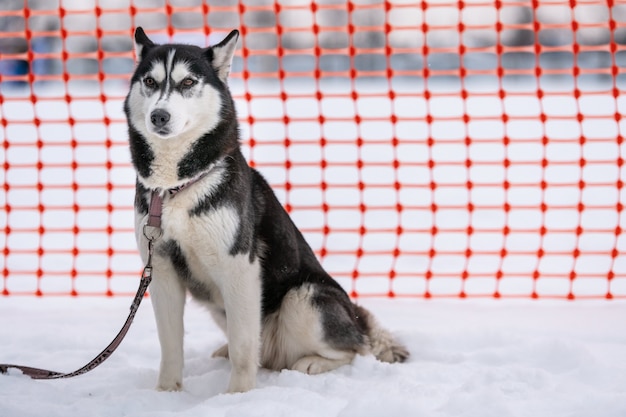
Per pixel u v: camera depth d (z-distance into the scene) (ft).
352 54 23.53
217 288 12.37
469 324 15.60
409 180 33.83
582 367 12.15
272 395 10.84
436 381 12.03
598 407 10.14
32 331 15.02
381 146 42.60
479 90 66.49
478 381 11.59
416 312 16.80
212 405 10.66
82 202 29.81
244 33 23.32
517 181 33.81
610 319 16.01
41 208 20.86
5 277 19.04
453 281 19.83
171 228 11.33
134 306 11.48
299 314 12.58
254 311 11.69
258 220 12.42
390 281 18.75
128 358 13.75
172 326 11.75
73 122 22.85
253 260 11.73
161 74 11.38
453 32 77.46
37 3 71.20
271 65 78.02
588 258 22.02
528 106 56.65
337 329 12.61
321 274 13.30
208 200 11.23
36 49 72.23
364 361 12.64
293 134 45.55
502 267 21.09
